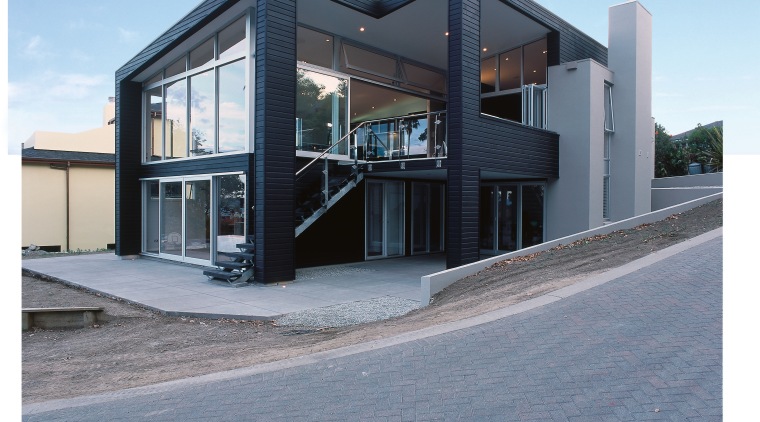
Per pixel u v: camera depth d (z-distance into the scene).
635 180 14.95
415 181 15.44
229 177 11.79
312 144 12.46
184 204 13.49
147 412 4.02
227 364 5.28
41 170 20.02
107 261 14.57
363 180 13.78
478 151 10.90
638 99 15.10
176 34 12.70
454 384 4.07
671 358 4.11
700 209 11.56
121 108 15.32
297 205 12.16
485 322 5.45
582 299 5.84
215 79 12.28
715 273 6.21
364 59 14.71
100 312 7.54
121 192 15.24
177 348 6.23
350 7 11.78
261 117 10.02
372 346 5.18
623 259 7.81
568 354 4.41
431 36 14.10
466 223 10.52
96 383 4.96
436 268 12.58
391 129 12.79
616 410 3.43
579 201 13.66
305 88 12.36
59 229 20.36
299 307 8.11
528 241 14.67
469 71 10.64
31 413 4.08
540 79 15.09
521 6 12.88
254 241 10.41
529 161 12.77
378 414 3.67
